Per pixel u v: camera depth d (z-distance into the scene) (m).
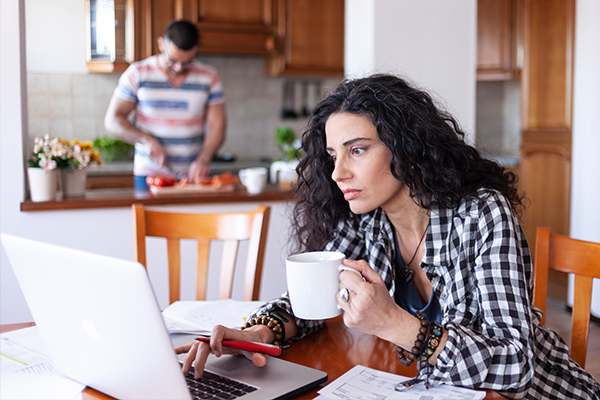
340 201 1.21
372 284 0.84
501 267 0.96
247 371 0.89
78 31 4.04
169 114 3.07
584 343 1.22
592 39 3.15
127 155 4.26
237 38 4.25
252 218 1.60
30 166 2.28
